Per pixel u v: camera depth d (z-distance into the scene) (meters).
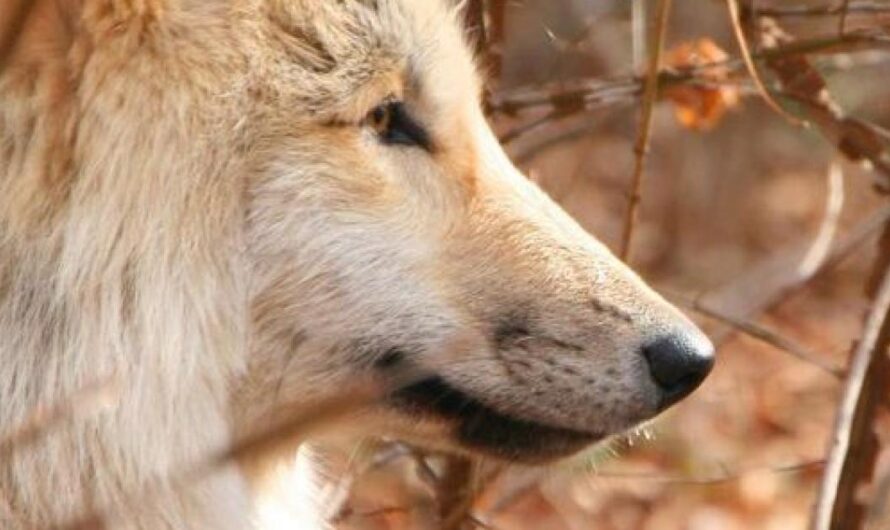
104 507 8.89
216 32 9.11
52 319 8.79
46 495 8.79
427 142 9.67
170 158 8.97
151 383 8.98
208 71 9.07
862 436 11.78
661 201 23.06
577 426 9.73
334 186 9.40
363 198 9.45
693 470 17.53
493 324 9.66
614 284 9.78
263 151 9.26
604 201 22.62
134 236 8.90
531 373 9.66
